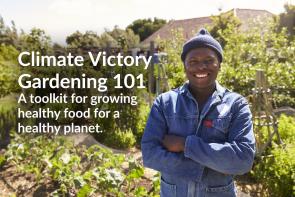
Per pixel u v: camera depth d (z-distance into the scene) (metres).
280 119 7.36
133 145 8.73
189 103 2.27
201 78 2.22
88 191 4.66
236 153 2.12
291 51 10.71
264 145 6.03
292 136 6.54
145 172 5.94
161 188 2.37
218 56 2.27
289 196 5.25
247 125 2.20
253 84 9.29
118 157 5.55
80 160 6.03
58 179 5.20
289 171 5.29
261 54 10.27
